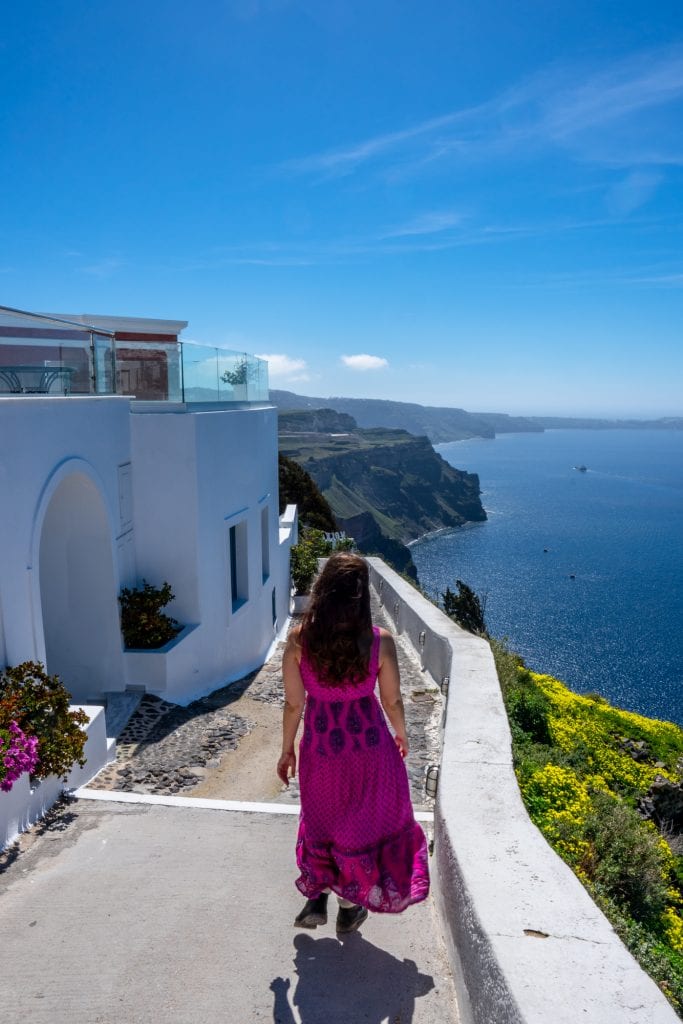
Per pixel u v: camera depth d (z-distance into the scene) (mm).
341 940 3154
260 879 3877
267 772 7336
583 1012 1791
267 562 14773
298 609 19109
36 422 6844
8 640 6207
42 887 3850
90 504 8734
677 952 5145
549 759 7910
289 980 2887
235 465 11773
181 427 9766
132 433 9680
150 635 9336
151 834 4605
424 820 4703
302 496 39125
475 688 5715
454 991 2732
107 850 4355
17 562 6375
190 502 9938
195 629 10148
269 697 10523
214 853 4270
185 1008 2740
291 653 2891
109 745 7492
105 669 9227
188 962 3053
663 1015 1784
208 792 6773
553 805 6188
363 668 2775
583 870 5426
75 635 9156
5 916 3527
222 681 11219
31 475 6703
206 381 11164
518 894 2467
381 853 2764
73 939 3279
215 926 3354
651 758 11469
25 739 4766
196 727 8602
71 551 8992
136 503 9867
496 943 2141
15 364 7371
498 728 4621
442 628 9570
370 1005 2701
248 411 12484
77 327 8633
